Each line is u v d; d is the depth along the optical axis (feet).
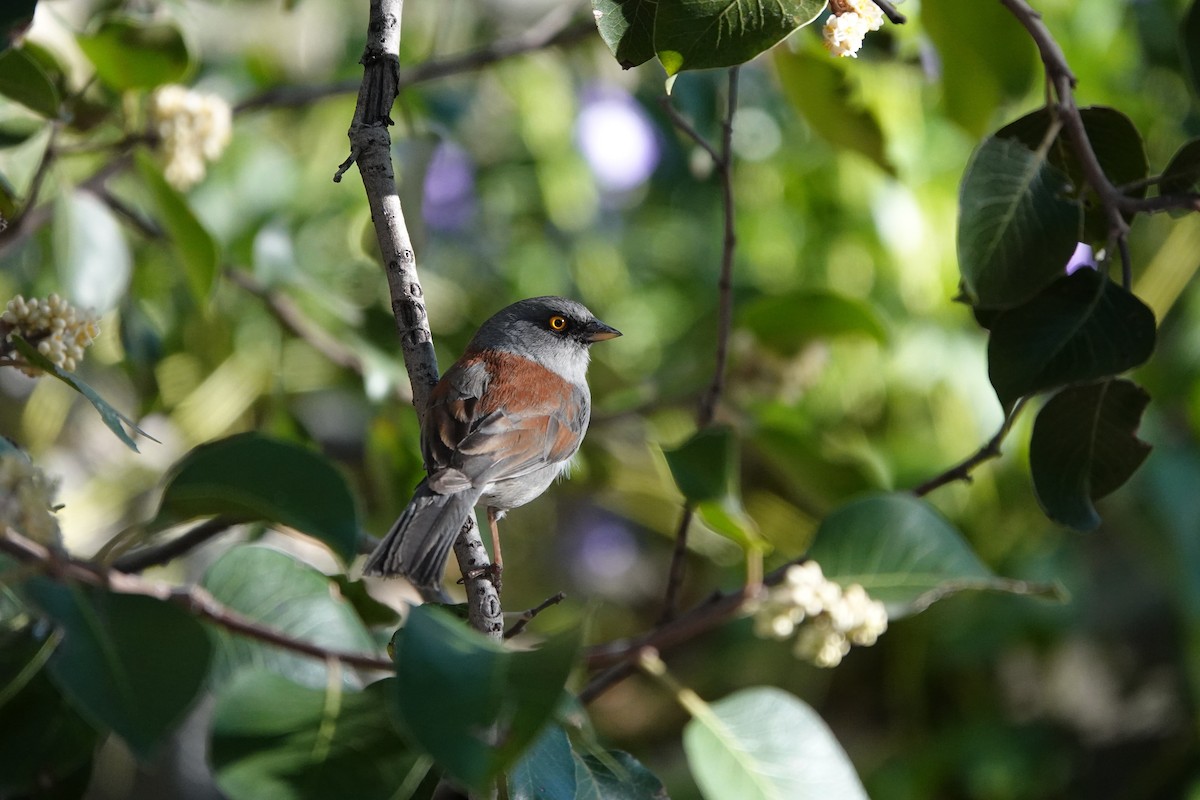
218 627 15.21
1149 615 42.14
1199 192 19.70
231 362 38.65
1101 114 19.88
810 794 18.80
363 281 38.88
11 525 13.09
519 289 44.45
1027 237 18.30
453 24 42.83
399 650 12.29
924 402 42.11
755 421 30.17
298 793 13.52
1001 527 40.88
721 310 25.64
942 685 42.63
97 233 26.48
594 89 44.68
